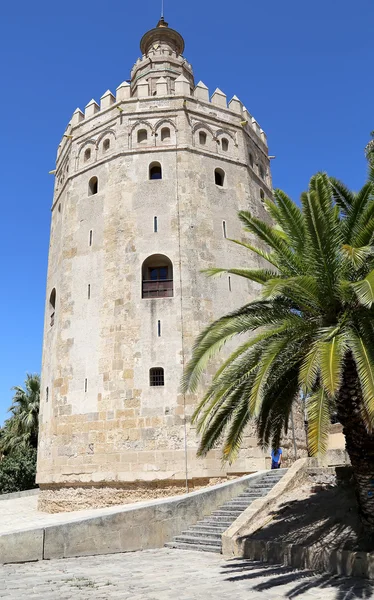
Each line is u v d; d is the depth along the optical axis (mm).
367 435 10969
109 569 12148
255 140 31734
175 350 23266
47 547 13742
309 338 11375
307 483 16641
